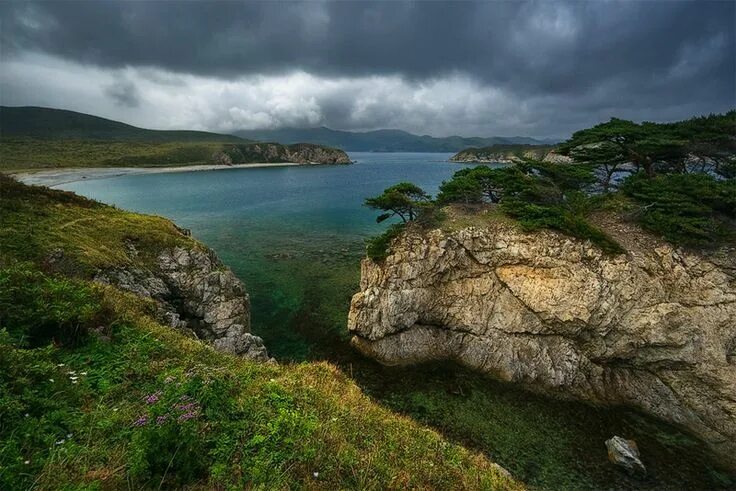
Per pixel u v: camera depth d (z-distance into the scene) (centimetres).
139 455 586
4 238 1988
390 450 919
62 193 2995
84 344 966
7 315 894
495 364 2447
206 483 625
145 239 2656
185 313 2500
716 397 2123
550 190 2950
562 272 2430
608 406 2189
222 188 10588
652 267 2338
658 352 2275
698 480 1750
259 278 3841
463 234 2675
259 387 984
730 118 2962
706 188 2458
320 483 694
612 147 3319
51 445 611
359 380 2338
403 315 2598
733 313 2166
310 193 9638
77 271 1994
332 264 4238
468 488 871
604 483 1689
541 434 1955
